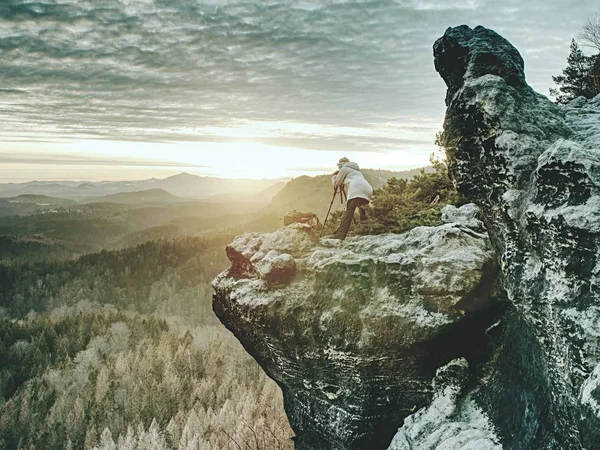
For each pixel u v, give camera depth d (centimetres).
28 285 16575
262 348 741
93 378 7862
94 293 16875
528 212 410
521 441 411
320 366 639
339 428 632
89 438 5831
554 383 374
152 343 9731
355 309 605
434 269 575
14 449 6331
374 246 690
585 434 289
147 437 5350
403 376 591
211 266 19150
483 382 545
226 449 4516
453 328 552
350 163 802
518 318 512
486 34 566
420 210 822
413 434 531
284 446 1647
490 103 486
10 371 8612
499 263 565
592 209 345
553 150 382
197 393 7181
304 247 731
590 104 694
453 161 558
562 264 370
